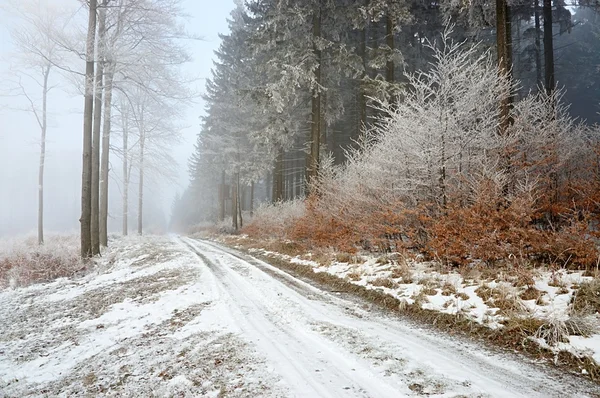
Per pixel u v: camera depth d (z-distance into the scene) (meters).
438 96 7.81
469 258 7.09
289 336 4.98
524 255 6.61
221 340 4.97
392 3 14.37
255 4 18.66
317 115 16.03
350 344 4.59
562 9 18.14
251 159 27.95
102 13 14.00
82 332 6.23
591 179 8.32
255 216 21.05
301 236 13.17
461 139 7.86
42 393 4.09
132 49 14.44
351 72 16.77
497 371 3.74
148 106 20.48
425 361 4.01
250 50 16.53
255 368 3.98
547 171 8.51
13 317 7.61
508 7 11.98
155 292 8.50
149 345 5.18
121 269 12.34
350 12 15.57
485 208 6.78
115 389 3.90
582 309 4.55
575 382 3.45
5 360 5.29
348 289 7.96
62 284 10.64
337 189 11.47
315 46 16.02
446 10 13.29
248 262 12.37
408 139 8.30
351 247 10.20
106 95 15.74
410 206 8.75
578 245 5.86
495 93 8.13
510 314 4.86
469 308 5.47
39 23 13.39
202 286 8.55
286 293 7.60
